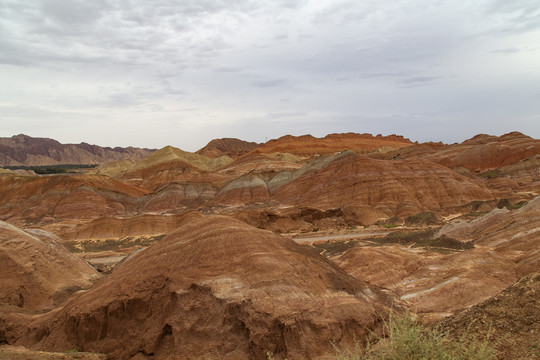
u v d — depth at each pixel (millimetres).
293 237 64938
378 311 23953
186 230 28391
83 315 23406
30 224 92062
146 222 73812
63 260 37938
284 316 20875
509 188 90375
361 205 74688
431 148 158625
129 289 24078
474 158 125438
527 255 33969
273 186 108562
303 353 20219
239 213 68438
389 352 12484
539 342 13047
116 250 61625
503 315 14875
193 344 21578
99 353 22609
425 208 78375
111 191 111000
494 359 13055
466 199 81375
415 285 32000
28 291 32375
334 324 21562
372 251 38375
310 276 24125
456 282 30281
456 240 47938
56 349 23562
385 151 188750
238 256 24594
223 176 140375
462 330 14992
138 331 23094
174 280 23750
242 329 21203
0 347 24453
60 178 110812
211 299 22359
